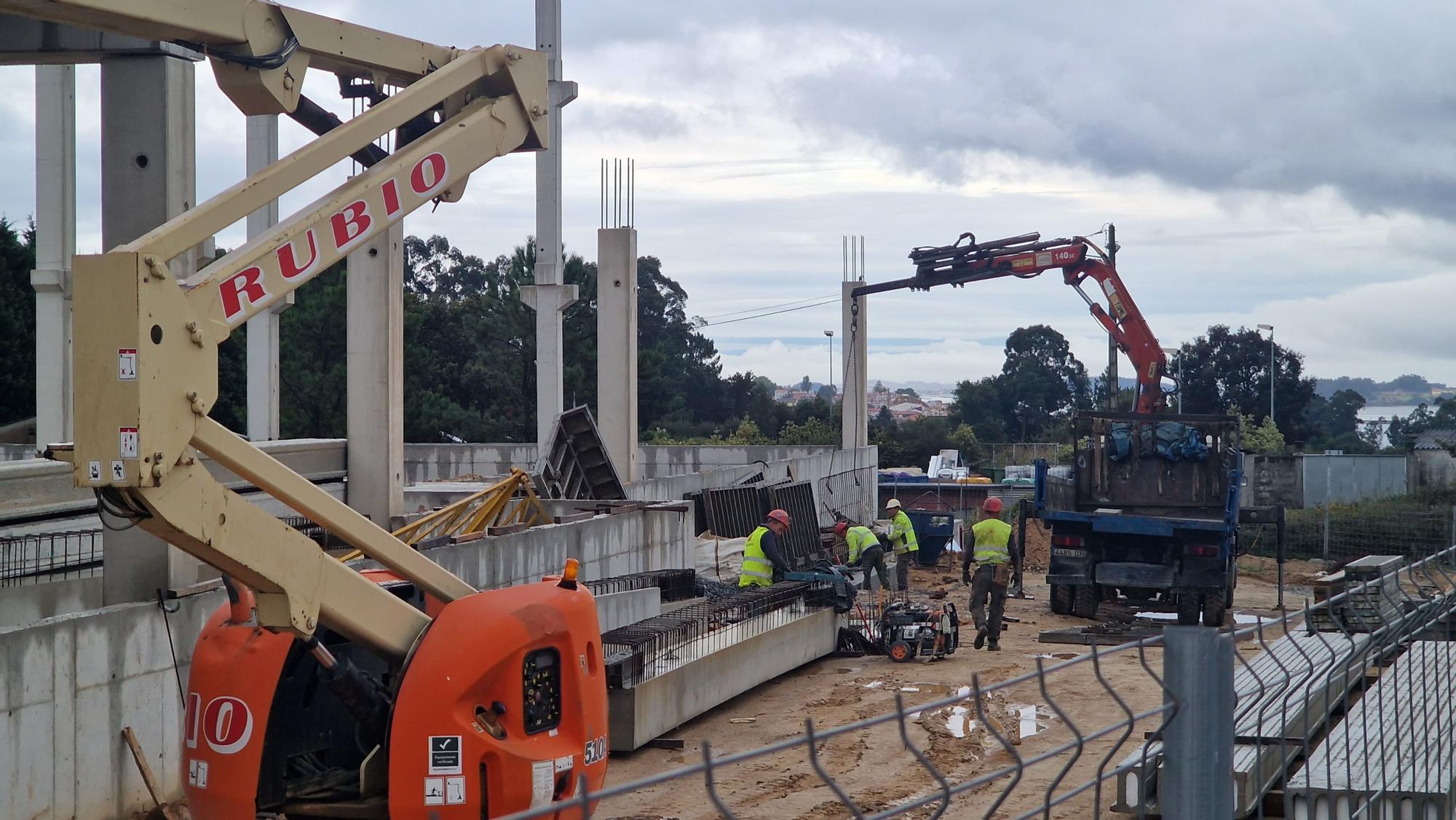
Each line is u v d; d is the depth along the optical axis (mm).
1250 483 45688
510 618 6961
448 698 6730
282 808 7402
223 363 43625
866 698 14258
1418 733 8164
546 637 7121
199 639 7242
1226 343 82688
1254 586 26062
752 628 14891
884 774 11094
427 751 6703
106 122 10891
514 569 15336
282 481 6434
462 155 7738
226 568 6297
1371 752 7945
